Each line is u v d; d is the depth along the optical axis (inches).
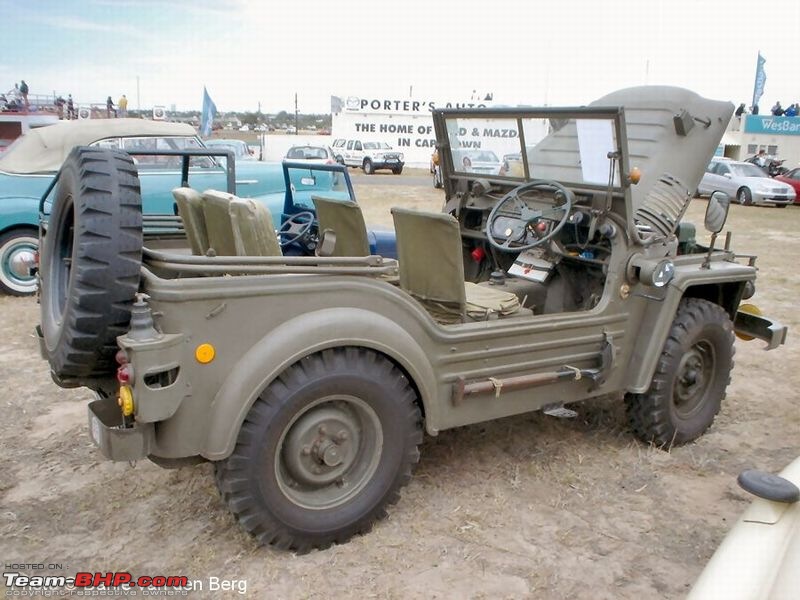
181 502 129.8
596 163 144.2
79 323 95.4
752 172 790.5
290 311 107.7
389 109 1376.7
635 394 156.0
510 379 131.0
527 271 166.1
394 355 114.8
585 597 106.8
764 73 1402.6
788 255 423.8
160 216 166.1
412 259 137.0
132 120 301.7
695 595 72.6
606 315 143.0
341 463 116.6
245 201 117.0
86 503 129.3
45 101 832.9
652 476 145.0
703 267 157.6
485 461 148.6
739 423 175.8
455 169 184.1
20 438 156.3
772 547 77.3
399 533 121.3
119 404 103.5
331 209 152.3
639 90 177.6
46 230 129.3
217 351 103.0
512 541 120.2
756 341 247.1
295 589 106.4
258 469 106.7
